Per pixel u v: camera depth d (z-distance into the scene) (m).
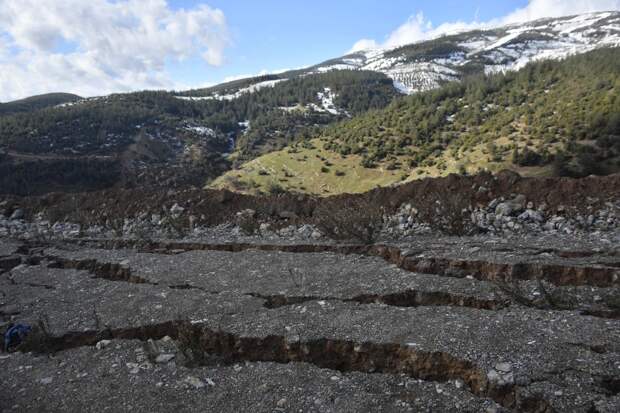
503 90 125.06
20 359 6.30
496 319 5.56
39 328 6.92
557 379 4.26
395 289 6.84
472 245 8.45
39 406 5.02
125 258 10.66
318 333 5.72
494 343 4.97
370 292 6.87
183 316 6.75
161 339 6.36
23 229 16.28
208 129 178.62
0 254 12.30
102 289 8.77
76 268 10.73
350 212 10.95
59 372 5.77
